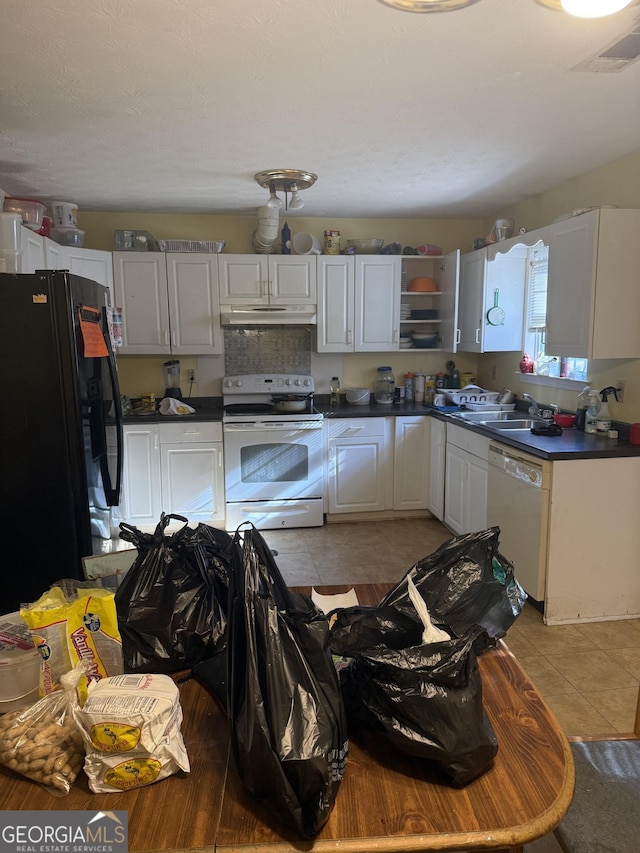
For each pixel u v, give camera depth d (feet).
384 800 2.90
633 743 4.58
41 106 7.34
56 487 6.96
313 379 14.76
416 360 15.69
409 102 7.33
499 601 4.25
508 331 13.33
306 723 2.86
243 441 13.34
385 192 12.12
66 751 3.06
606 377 10.36
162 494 13.39
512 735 3.38
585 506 8.96
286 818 2.73
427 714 2.99
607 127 8.32
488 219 14.84
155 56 6.07
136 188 11.50
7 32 5.56
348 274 14.03
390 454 14.06
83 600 3.58
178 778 3.06
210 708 3.66
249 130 8.27
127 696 3.10
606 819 3.86
